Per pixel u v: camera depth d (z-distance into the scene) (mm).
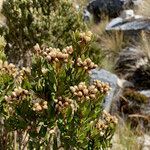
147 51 8664
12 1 7121
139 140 6195
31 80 2621
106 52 9297
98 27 11062
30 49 6926
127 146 5773
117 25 10570
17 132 2951
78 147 2562
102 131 2740
